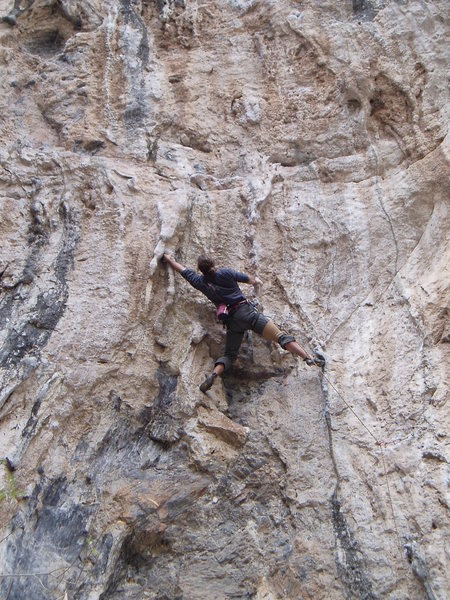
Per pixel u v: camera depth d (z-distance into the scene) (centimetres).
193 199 629
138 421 520
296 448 515
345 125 673
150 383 534
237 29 762
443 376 498
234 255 614
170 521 476
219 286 550
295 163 678
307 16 732
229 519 487
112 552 448
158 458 510
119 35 736
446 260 559
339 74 688
